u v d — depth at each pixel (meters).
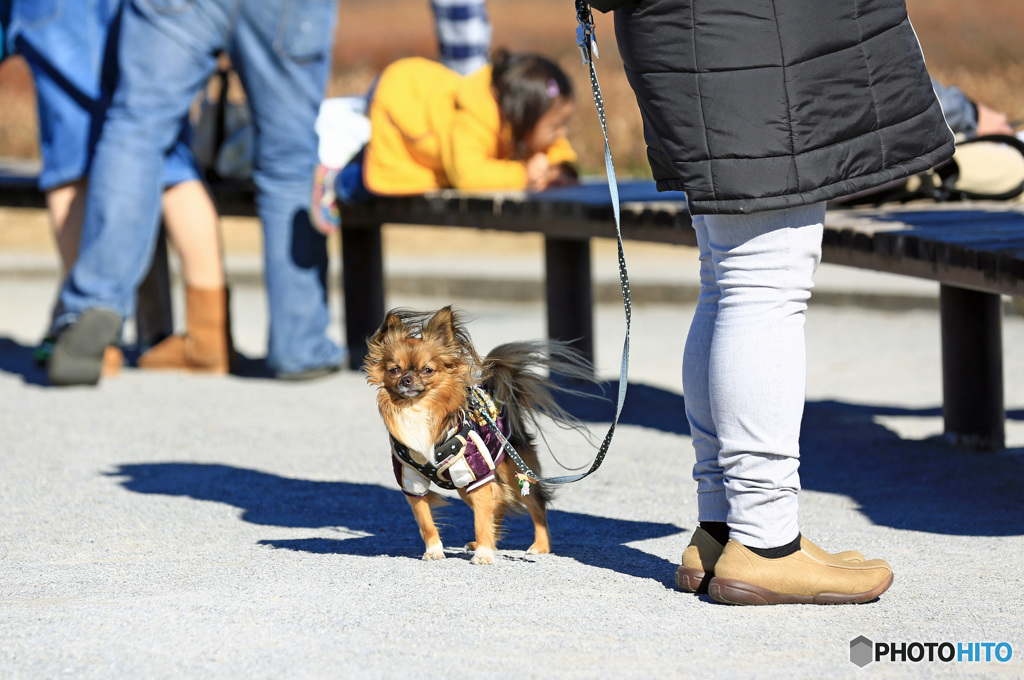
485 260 24.91
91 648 5.16
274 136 13.15
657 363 15.59
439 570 6.48
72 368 12.87
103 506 8.19
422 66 13.98
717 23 5.29
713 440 6.03
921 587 6.08
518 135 13.61
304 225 13.40
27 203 16.05
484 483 6.57
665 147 5.50
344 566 6.57
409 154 13.72
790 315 5.68
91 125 13.42
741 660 4.99
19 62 46.47
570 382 13.45
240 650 5.11
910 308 18.97
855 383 14.04
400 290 23.19
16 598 5.95
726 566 5.76
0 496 8.48
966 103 11.16
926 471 9.15
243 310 21.75
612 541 7.27
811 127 5.31
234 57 12.94
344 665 4.93
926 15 57.81
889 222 9.48
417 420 6.43
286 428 11.19
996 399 10.01
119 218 12.73
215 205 14.38
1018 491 8.38
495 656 5.03
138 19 12.69
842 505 8.25
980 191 10.88
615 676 4.80
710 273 5.99
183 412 11.86
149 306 15.64
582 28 5.97
